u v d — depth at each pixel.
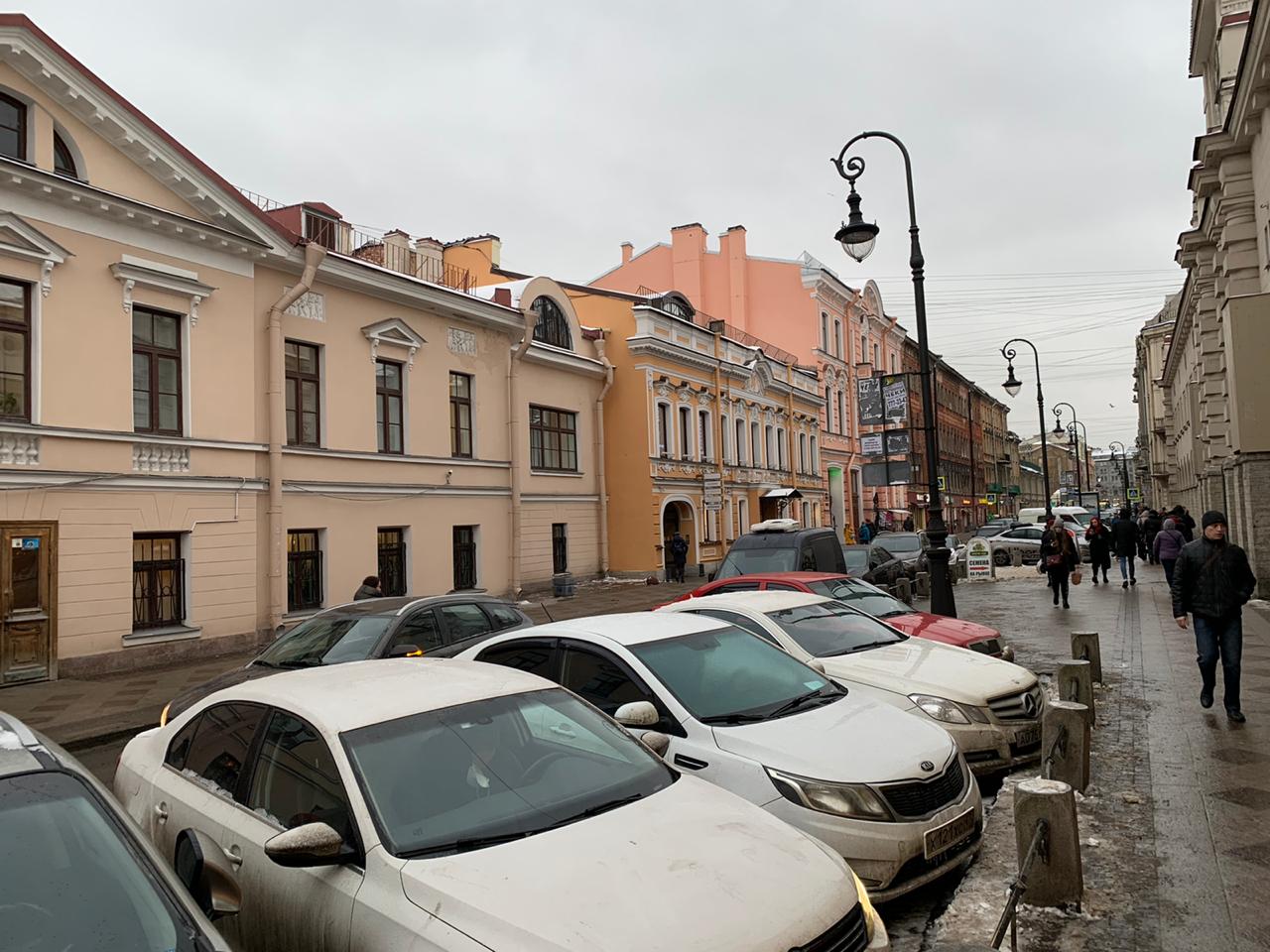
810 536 13.84
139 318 14.70
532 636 5.75
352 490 18.70
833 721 4.98
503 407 23.73
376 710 3.66
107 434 13.80
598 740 3.93
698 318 38.41
